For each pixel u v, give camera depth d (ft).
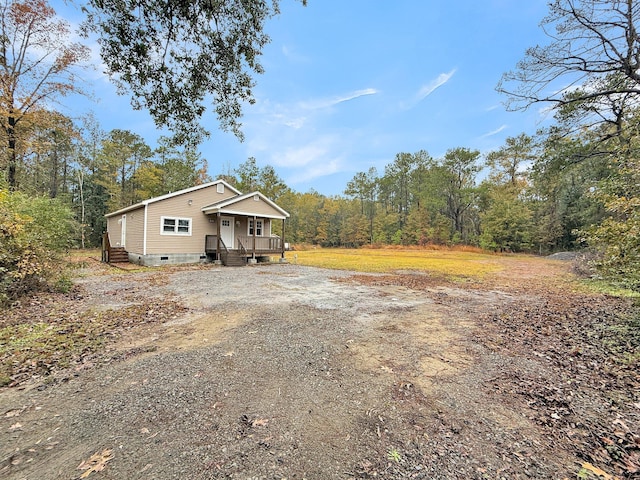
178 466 6.00
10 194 24.41
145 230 44.11
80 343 12.85
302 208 145.59
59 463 6.08
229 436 6.99
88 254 59.72
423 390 9.37
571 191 86.07
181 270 39.22
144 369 10.52
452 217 120.47
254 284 28.86
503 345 13.55
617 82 26.86
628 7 22.70
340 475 5.84
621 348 12.87
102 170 84.12
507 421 7.75
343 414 7.98
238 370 10.54
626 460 6.26
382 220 133.59
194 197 49.65
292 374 10.31
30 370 10.32
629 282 14.76
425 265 53.31
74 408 8.11
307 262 55.83
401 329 15.75
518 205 96.84
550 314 19.20
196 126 19.36
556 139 33.30
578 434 7.19
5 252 18.51
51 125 47.70
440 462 6.21
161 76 16.57
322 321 16.83
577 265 41.60
